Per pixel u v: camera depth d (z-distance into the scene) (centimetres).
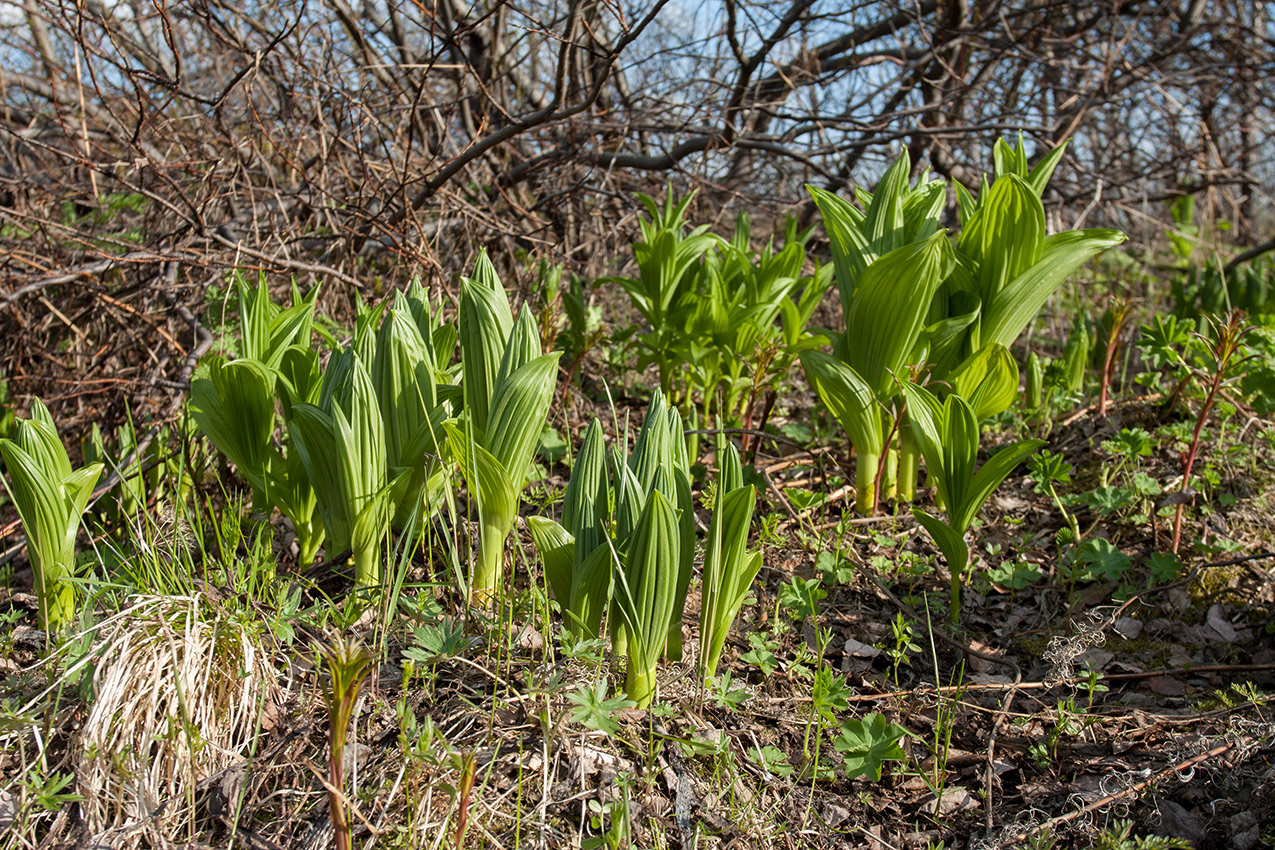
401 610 243
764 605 269
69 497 235
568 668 212
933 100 654
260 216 472
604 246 559
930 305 305
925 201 308
